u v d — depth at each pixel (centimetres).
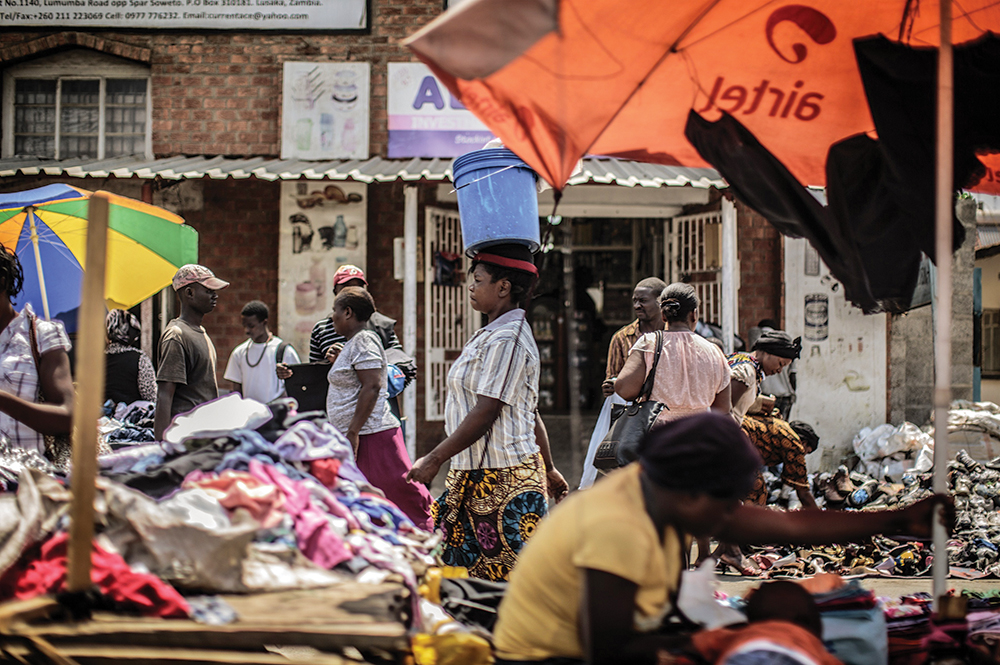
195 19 995
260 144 1003
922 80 331
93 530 227
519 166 387
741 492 213
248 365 660
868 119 342
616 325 1435
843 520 278
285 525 259
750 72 323
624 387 451
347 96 987
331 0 988
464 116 987
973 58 330
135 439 634
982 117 336
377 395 499
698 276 1009
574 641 222
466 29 239
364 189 990
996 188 349
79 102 1010
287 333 988
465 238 395
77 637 206
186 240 704
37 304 637
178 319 563
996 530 614
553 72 260
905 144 338
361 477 326
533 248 397
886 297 347
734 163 342
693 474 208
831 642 262
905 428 902
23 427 331
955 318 966
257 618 217
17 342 328
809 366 979
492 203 384
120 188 967
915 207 341
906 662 277
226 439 302
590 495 220
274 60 998
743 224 998
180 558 234
